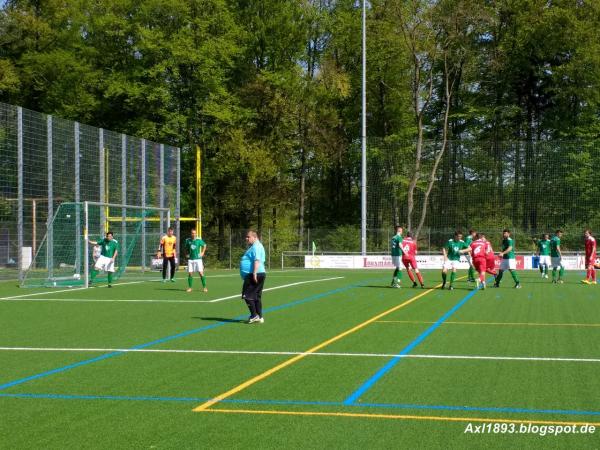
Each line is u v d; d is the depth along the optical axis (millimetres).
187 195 47812
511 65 52781
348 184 57500
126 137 32531
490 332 12773
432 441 6117
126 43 46969
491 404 7387
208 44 45406
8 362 9914
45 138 27312
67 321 14688
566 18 49125
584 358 10055
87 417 6953
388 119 56812
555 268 27172
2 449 5957
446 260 23203
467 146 45812
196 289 23719
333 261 40875
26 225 26234
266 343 11531
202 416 6965
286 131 49844
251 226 51094
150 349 10984
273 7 48812
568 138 52531
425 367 9391
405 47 45688
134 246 33000
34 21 46938
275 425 6625
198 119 47531
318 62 53281
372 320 14656
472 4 44531
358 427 6547
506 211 44188
